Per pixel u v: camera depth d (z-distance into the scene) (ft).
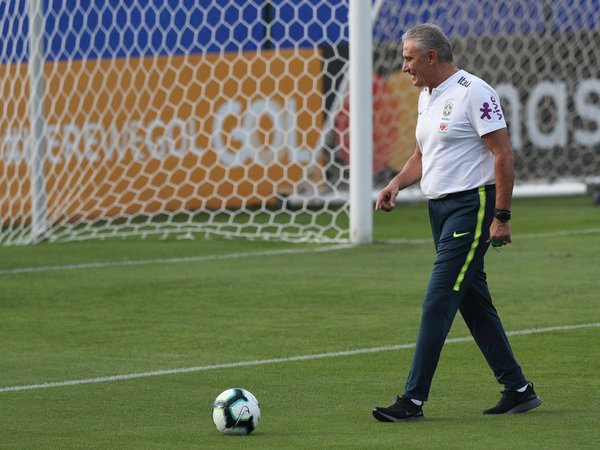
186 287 120.16
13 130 171.63
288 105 182.70
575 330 94.94
